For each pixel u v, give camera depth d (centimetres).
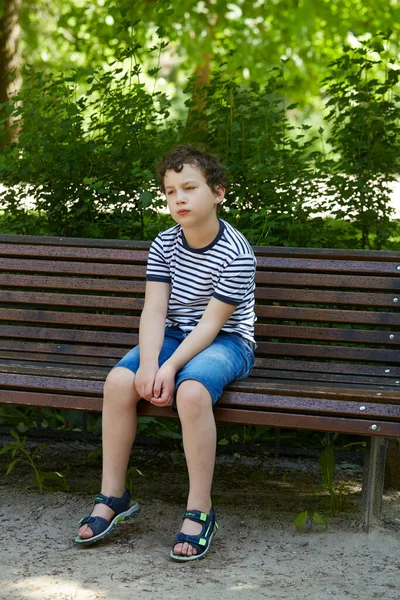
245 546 318
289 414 310
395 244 482
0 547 313
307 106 1518
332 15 1488
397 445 393
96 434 444
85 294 426
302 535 329
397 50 1084
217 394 308
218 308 325
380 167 475
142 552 309
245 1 1525
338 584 283
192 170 324
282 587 280
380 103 481
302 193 474
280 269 384
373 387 344
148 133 480
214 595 272
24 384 333
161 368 310
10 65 1238
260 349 378
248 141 479
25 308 439
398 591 278
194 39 1510
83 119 471
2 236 413
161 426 441
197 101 502
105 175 470
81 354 393
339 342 385
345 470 429
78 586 278
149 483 401
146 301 341
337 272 379
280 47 1525
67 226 480
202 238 332
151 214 467
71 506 359
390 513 358
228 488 395
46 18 1625
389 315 370
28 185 485
